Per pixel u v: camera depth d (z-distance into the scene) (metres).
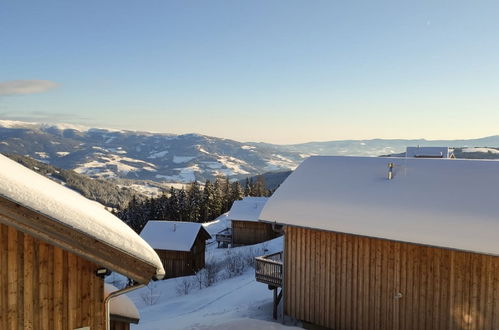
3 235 5.71
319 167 17.02
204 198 72.62
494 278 10.94
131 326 16.28
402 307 12.47
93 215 6.28
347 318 13.59
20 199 5.05
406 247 12.44
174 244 31.06
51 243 5.39
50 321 5.96
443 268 11.76
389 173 14.70
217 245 47.66
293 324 14.78
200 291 23.48
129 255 5.65
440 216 12.11
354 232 12.86
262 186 94.56
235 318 15.42
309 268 14.59
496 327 10.89
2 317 5.69
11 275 5.75
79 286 6.16
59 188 8.71
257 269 16.36
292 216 14.60
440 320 11.77
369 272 13.16
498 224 11.05
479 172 13.39
